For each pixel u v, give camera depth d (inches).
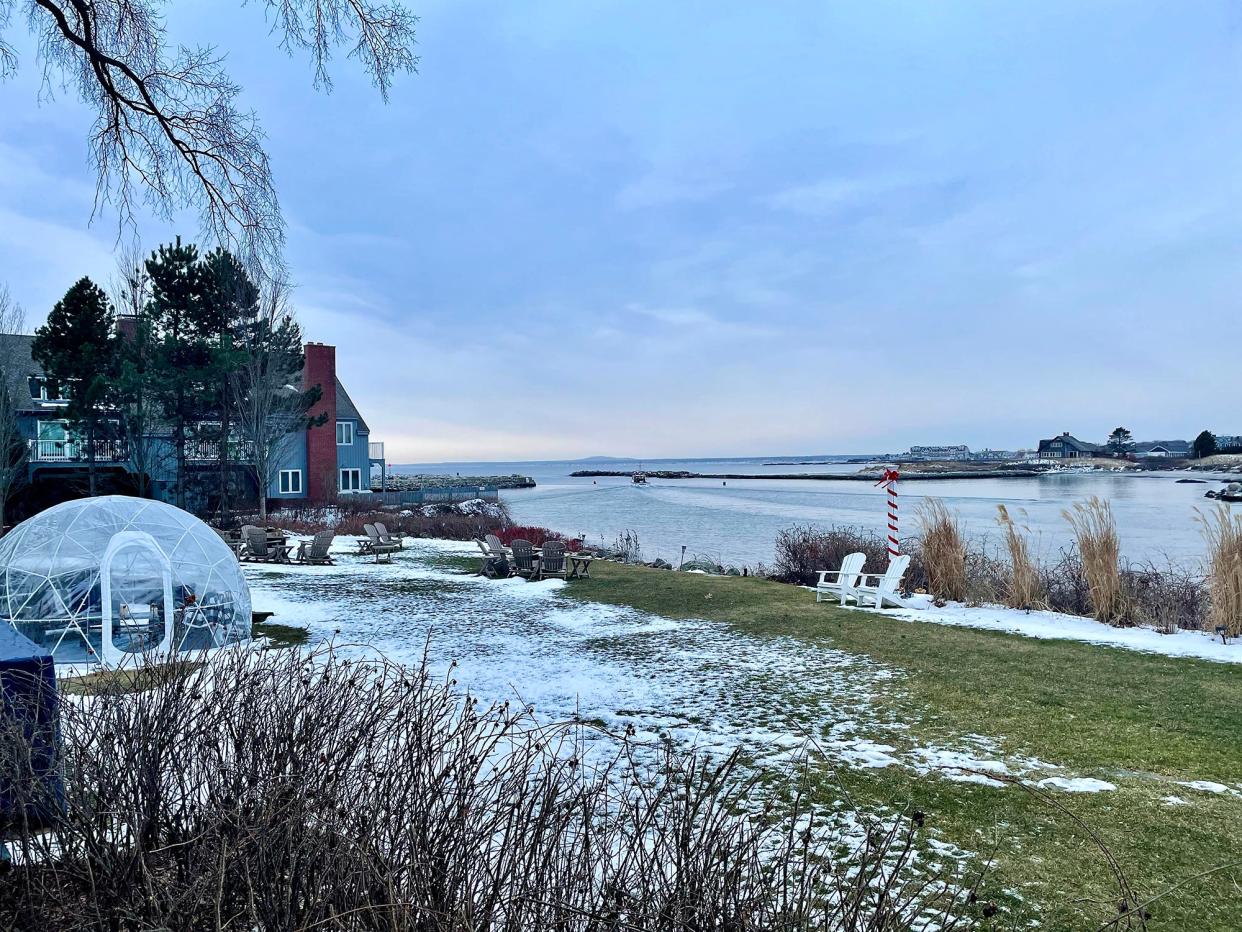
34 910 106.3
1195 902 150.7
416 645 410.3
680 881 86.9
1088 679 332.2
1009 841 176.9
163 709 136.7
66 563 382.3
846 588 540.7
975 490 3518.7
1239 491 2421.3
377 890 91.7
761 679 336.2
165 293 1432.1
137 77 298.7
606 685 326.0
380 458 2246.6
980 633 437.7
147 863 110.7
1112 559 463.2
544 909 88.7
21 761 119.8
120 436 1460.4
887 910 94.3
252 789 116.2
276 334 1605.6
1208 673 340.5
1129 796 205.0
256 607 536.1
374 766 123.4
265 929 93.4
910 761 232.4
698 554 1114.7
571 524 1688.0
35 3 290.8
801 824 182.5
